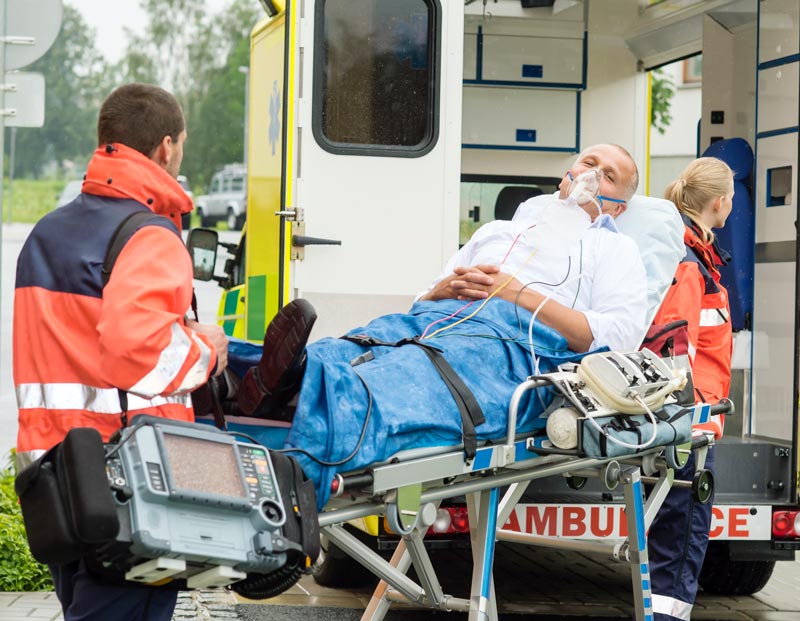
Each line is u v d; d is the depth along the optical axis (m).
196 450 3.60
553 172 10.86
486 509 4.90
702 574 7.68
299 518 3.79
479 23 10.56
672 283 6.11
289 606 6.93
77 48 76.75
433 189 7.01
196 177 69.06
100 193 3.96
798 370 6.83
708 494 5.61
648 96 10.91
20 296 3.95
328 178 6.88
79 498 3.37
